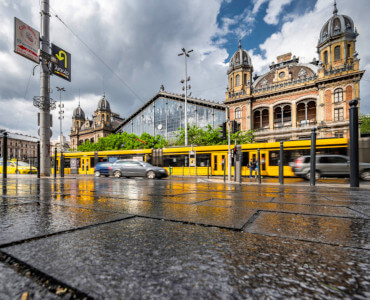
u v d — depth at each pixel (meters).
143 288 0.79
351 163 6.91
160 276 0.89
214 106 39.12
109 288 0.78
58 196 3.92
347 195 4.59
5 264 0.98
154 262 1.04
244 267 1.00
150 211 2.46
